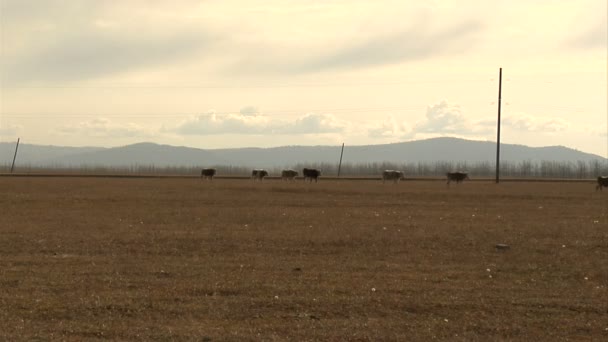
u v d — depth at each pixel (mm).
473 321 13336
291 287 16391
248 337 11977
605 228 30297
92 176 108312
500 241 25500
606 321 13484
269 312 13898
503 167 192000
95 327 12539
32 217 33906
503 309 14336
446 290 16281
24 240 24719
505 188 72062
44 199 47250
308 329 12570
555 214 38031
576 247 24141
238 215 35906
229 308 14172
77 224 30641
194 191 60031
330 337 12055
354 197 53406
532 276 18453
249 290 16000
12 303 14336
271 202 46625
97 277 17516
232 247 23594
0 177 98438
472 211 39938
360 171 180750
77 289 15930
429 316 13688
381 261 20797
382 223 32000
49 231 27703
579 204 46969
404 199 51281
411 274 18531
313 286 16547
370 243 24734
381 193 59312
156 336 11977
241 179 100250
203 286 16406
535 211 40188
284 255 21953
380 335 12234
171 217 34531
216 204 44250
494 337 12273
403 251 22969
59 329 12359
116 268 18984
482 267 19844
